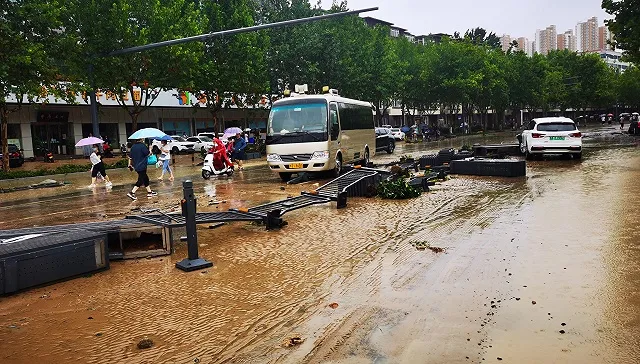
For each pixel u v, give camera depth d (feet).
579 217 30.07
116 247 27.22
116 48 88.22
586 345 13.93
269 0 124.26
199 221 28.58
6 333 16.42
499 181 49.14
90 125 131.64
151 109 146.82
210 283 20.93
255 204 42.63
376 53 151.02
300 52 118.42
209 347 14.83
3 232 25.66
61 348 15.14
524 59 223.10
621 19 75.41
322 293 19.12
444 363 13.23
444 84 178.19
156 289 20.43
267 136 57.36
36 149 119.65
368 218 33.60
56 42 78.13
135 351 14.73
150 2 93.76
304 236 29.04
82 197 54.95
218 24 108.58
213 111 118.32
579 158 67.72
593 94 263.90
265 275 21.75
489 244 24.97
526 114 340.59
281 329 15.92
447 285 19.34
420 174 53.42
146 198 50.65
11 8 73.26
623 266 20.43
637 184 42.01
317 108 56.29
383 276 20.84
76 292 20.47
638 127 128.36
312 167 55.31
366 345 14.53
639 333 14.51
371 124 74.69
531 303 17.10
